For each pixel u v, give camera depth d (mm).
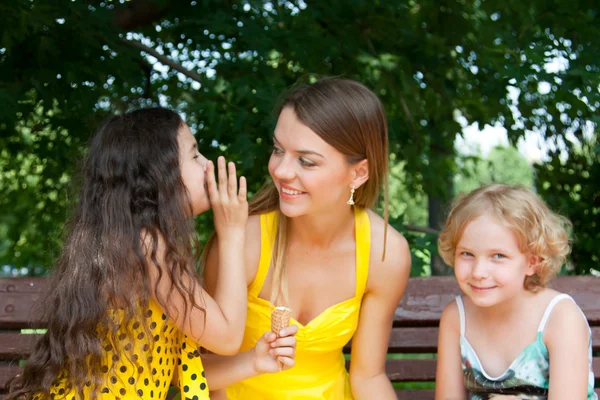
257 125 3551
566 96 3559
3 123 3822
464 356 2246
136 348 1916
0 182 5176
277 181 2061
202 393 2018
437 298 2623
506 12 3850
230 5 3855
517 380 2154
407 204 6430
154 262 1881
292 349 1979
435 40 3957
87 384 1867
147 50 3951
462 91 4109
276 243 2250
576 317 2131
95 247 1906
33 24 3182
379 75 3814
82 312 1859
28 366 1922
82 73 3521
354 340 2369
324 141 1979
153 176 1941
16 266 5371
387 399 2328
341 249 2250
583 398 2074
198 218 4367
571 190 4203
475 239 2098
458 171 5988
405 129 4277
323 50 3727
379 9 3973
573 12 3666
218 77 3568
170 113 2062
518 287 2117
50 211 4844
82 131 3822
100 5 3822
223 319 1967
